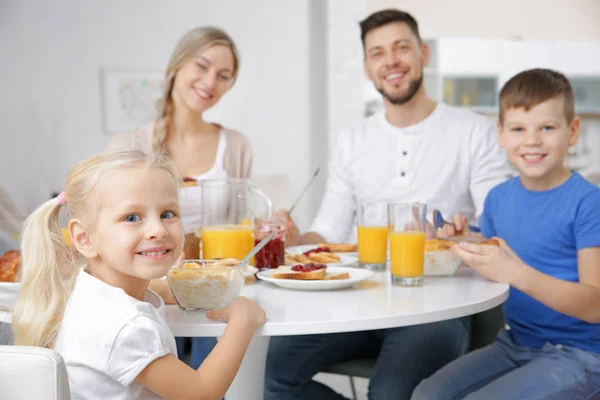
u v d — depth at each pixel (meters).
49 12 4.68
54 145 4.72
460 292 1.42
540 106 1.70
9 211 4.58
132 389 1.04
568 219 1.68
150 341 1.01
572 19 6.06
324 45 5.23
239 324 1.11
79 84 4.75
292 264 1.71
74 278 1.12
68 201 1.12
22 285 1.12
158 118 2.48
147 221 1.09
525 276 1.53
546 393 1.50
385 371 1.74
